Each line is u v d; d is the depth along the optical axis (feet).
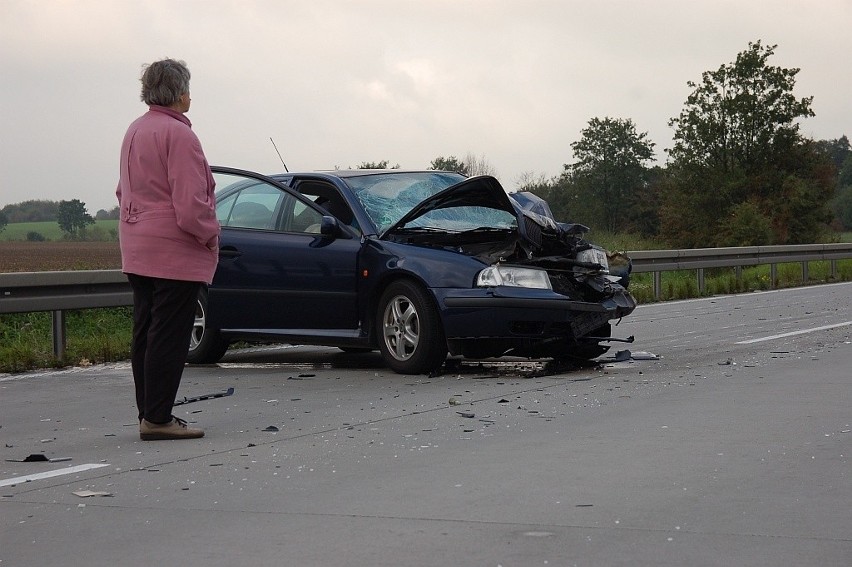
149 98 24.57
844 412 25.86
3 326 48.83
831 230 304.09
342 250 35.68
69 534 16.06
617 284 37.04
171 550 15.03
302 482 19.25
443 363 35.94
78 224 321.32
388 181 38.09
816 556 14.23
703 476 19.16
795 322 50.98
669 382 31.60
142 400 24.63
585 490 18.16
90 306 41.98
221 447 22.89
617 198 425.69
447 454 21.50
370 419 26.00
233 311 37.65
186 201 23.79
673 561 14.03
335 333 35.96
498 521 16.22
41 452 22.88
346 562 14.24
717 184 291.17
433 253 34.35
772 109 292.61
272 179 38.04
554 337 34.09
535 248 35.50
